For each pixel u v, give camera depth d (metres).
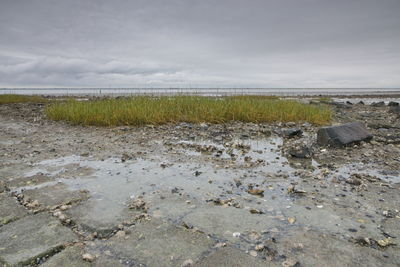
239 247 2.99
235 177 5.30
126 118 11.73
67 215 3.73
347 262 2.75
